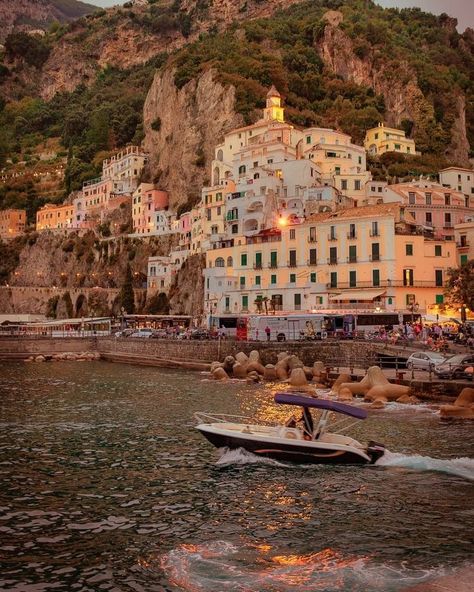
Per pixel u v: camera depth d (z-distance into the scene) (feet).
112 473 87.76
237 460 95.25
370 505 73.41
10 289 568.82
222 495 77.71
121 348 319.06
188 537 62.95
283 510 71.72
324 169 457.27
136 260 547.90
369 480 84.53
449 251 284.41
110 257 577.02
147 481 83.87
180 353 271.49
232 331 282.56
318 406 96.63
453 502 74.18
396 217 285.64
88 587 51.70
